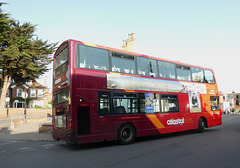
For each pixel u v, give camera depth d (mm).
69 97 8250
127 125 9758
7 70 34719
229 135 11711
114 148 8586
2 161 6672
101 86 9148
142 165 5746
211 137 11078
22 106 47812
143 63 11141
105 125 8969
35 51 33625
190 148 8078
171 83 12305
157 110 11234
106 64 9578
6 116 33812
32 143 10820
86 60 8953
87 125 8430
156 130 10930
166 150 7766
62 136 8695
